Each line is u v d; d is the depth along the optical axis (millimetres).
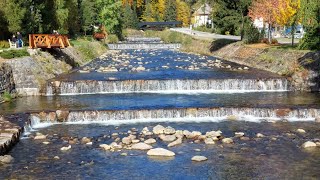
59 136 28969
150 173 22078
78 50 68250
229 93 43438
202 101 38500
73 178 21375
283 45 62906
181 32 116000
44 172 22156
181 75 50438
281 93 43469
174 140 27688
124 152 25453
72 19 86000
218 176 21625
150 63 65188
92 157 24562
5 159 23719
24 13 55938
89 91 43875
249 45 67625
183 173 22047
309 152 25250
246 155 24766
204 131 29922
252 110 34312
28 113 33000
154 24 160625
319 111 34000
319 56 46469
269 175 21719
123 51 90500
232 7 72062
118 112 33375
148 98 40312
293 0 56969
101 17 115000
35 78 43781
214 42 82875
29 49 49469
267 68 55406
